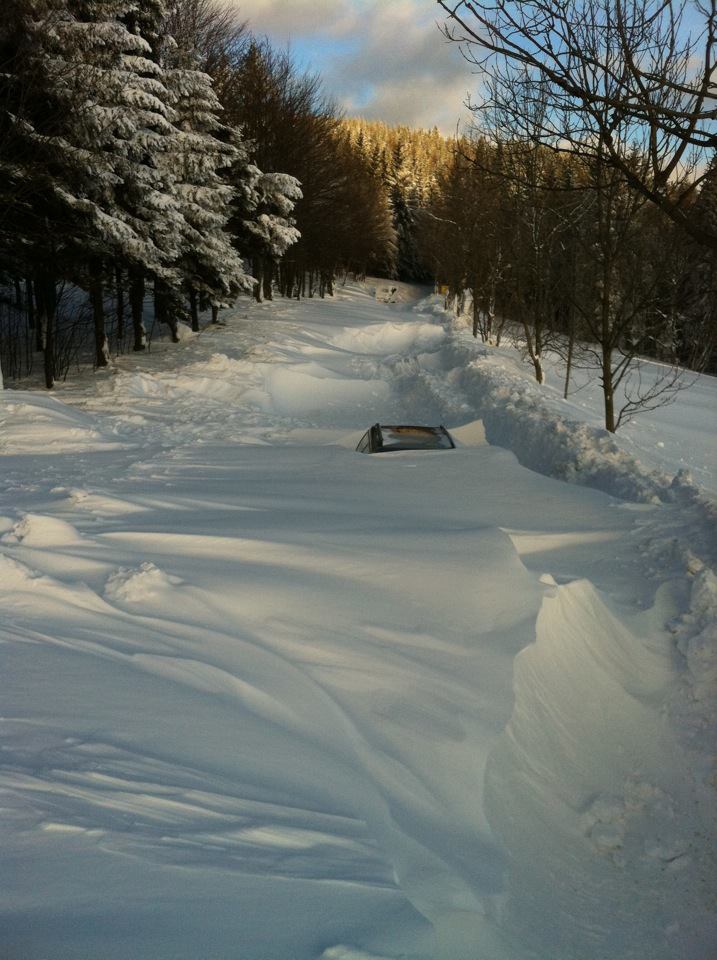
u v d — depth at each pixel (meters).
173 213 22.16
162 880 2.64
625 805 4.56
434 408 22.50
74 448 13.08
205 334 32.44
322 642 5.09
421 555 6.55
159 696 4.12
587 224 18.48
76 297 37.31
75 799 3.04
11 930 2.30
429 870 3.15
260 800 3.33
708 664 6.14
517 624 5.50
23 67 17.06
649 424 23.77
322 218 59.16
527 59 4.18
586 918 3.51
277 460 11.33
